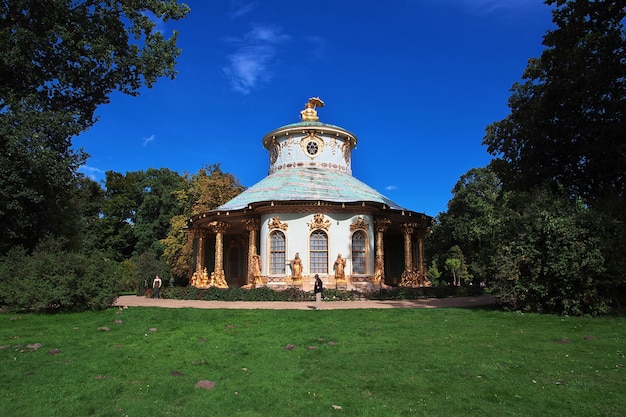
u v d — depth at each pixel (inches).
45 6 796.6
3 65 788.0
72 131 825.5
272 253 1119.6
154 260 2063.2
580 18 820.0
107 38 872.3
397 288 1107.3
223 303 911.7
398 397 298.2
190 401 291.9
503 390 307.0
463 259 2178.9
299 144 1371.8
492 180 2176.4
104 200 2549.2
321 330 537.0
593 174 864.9
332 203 1107.3
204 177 1984.5
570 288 629.0
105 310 721.0
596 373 341.1
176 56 938.7
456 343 460.4
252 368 372.5
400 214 1210.0
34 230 893.2
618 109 792.3
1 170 764.6
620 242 619.5
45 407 280.2
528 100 1042.7
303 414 269.4
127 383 331.0
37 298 666.2
